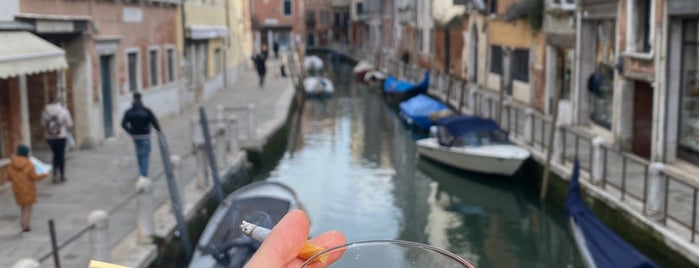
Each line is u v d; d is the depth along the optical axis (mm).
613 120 12289
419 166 14836
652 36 10562
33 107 12031
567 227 10406
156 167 11492
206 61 22219
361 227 10430
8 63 8570
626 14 11516
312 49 52844
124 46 14391
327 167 14828
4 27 9258
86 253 7039
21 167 7562
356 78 36969
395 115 23953
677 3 9820
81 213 8500
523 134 14297
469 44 23281
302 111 25203
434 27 27031
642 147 11703
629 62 11477
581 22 14180
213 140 13234
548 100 16625
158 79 16844
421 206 11648
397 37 36344
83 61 12391
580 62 14352
